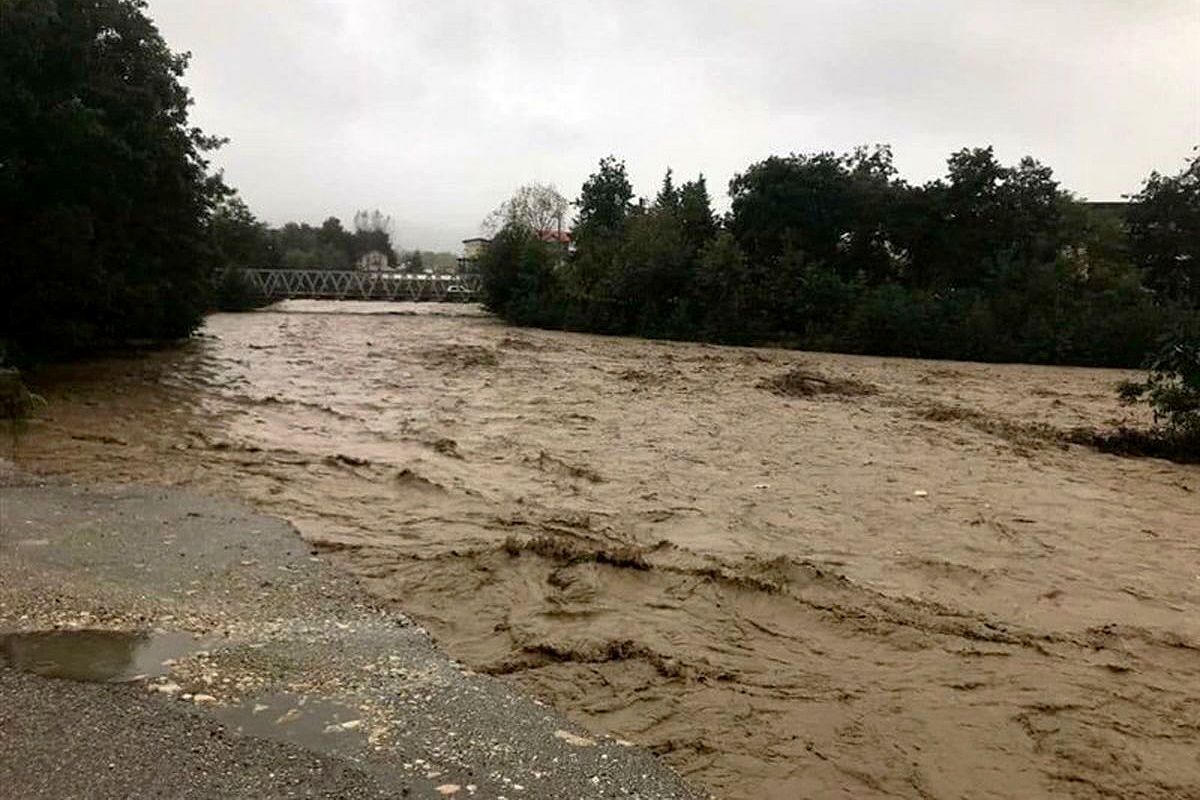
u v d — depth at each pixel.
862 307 38.91
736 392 22.33
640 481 12.05
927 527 10.23
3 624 6.23
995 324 38.03
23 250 19.69
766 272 42.53
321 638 6.39
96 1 21.55
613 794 4.54
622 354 32.59
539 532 9.37
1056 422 19.39
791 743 5.20
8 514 8.93
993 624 7.25
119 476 11.03
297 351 29.12
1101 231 43.97
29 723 4.90
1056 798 4.74
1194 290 45.66
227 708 5.20
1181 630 7.32
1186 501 12.23
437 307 62.34
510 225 66.69
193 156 25.53
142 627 6.33
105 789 4.29
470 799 4.37
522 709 5.45
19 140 19.20
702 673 6.08
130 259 23.86
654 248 44.38
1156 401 16.12
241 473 11.55
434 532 9.25
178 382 20.31
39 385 18.56
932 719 5.55
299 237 111.44
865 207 43.97
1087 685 6.13
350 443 13.89
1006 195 42.75
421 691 5.60
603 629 6.79
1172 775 5.00
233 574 7.64
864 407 20.47
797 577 8.12
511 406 18.61
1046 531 10.29
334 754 4.73
